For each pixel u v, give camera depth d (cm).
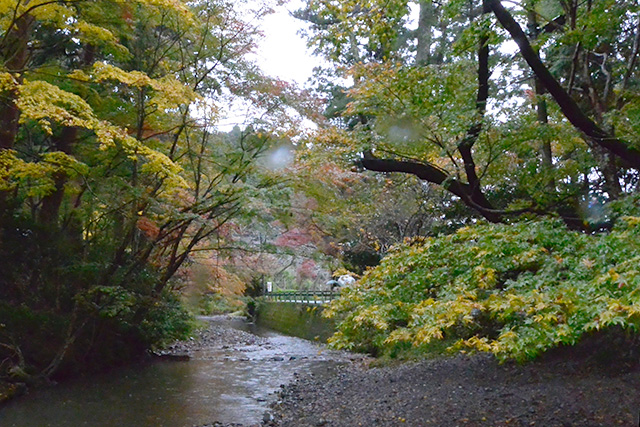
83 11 1067
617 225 456
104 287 1170
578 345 908
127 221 1313
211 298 2170
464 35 737
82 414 920
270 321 2759
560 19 912
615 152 679
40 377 1116
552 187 893
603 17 714
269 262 2127
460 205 1338
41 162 1020
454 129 730
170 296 1675
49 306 1258
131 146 922
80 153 1235
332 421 796
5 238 1180
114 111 1234
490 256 460
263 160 1335
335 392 1037
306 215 1350
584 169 856
